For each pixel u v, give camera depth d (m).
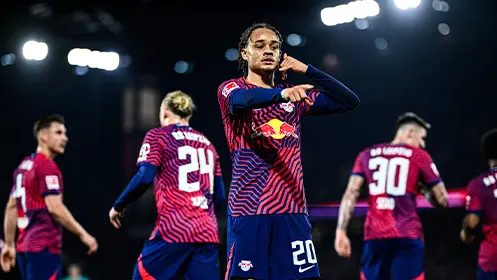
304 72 14.92
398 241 23.02
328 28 61.94
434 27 60.25
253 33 15.29
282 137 14.73
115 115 72.06
